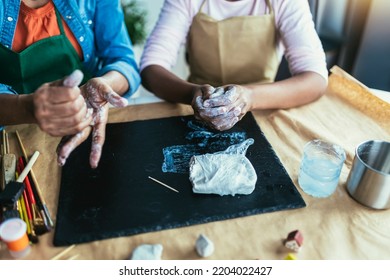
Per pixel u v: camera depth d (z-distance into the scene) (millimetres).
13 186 734
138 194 762
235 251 660
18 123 861
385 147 781
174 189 772
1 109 819
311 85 1062
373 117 1026
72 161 850
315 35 1184
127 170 824
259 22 1169
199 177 776
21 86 1072
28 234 672
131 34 1855
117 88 1030
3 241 659
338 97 1110
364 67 1986
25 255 653
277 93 1028
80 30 1070
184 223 702
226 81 1270
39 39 1024
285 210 737
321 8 1845
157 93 1115
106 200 748
